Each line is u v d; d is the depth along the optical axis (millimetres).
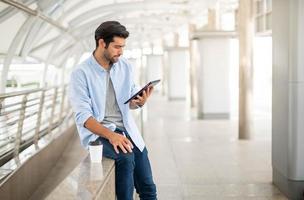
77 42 16688
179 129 17047
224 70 20047
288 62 7184
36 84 15430
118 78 3594
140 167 3740
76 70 3543
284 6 7348
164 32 26500
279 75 7711
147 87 3508
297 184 7207
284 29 7375
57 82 18891
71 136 16156
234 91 40625
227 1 18594
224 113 20297
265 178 8766
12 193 7230
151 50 41781
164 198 7422
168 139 14461
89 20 14859
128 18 17750
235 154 11516
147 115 23016
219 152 11859
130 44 26891
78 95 3473
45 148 10367
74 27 13609
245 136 14203
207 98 20219
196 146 12938
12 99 12570
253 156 11172
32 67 14875
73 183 2986
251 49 14266
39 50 13750
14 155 8531
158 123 19281
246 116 14156
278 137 7832
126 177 3555
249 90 14211
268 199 7273
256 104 30406
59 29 12297
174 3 13914
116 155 3525
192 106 28109
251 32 14234
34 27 10008
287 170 7258
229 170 9562
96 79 3525
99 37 3375
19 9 7820
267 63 41312
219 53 19875
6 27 9352
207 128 17203
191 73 28250
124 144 3424
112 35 3326
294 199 7223
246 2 14234
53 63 16641
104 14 14906
